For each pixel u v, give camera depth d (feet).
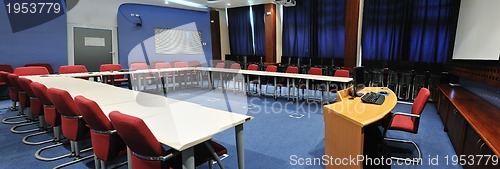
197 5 27.22
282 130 11.80
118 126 4.96
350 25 21.40
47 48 20.13
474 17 13.62
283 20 27.66
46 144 10.14
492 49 10.97
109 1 23.16
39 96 9.02
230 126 6.11
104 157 6.23
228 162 8.68
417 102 8.79
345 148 6.61
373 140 7.62
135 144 4.99
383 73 20.38
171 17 26.71
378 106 7.93
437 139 10.83
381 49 22.21
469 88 13.91
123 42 23.93
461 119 8.97
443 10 19.44
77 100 6.19
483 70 11.35
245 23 30.60
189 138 5.23
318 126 12.37
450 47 18.72
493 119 8.07
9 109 15.31
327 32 25.05
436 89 16.66
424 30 20.31
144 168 5.24
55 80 13.91
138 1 24.09
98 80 19.19
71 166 8.38
